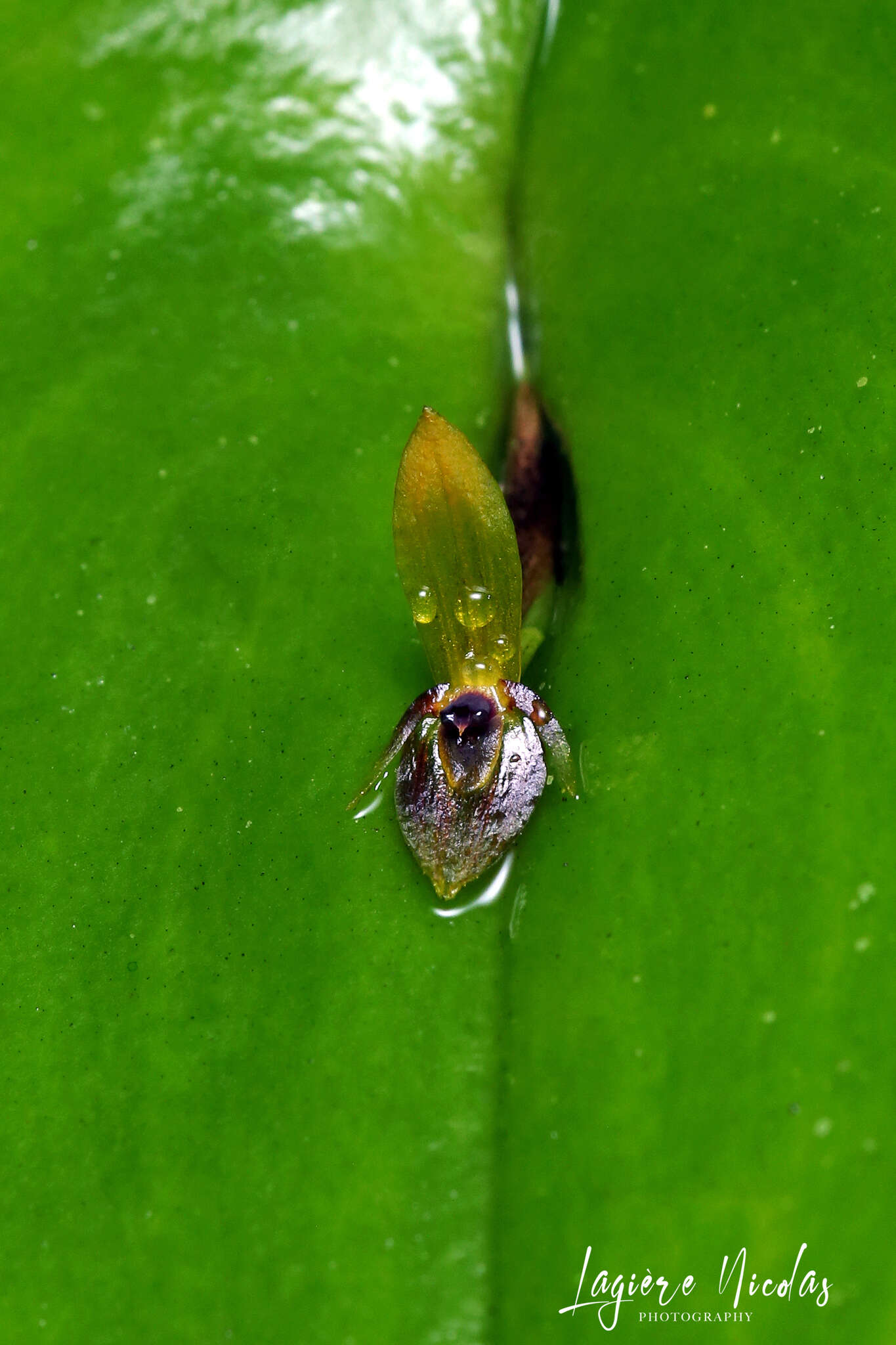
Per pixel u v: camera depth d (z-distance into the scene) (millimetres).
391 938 122
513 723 123
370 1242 120
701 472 124
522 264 131
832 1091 117
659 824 121
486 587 122
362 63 132
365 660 125
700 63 128
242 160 131
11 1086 122
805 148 125
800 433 123
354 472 128
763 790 120
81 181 131
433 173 132
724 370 125
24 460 128
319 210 131
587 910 121
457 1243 120
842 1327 116
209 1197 120
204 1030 122
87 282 130
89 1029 122
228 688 125
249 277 130
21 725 125
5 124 131
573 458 128
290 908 123
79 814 124
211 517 127
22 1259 120
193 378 129
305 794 124
